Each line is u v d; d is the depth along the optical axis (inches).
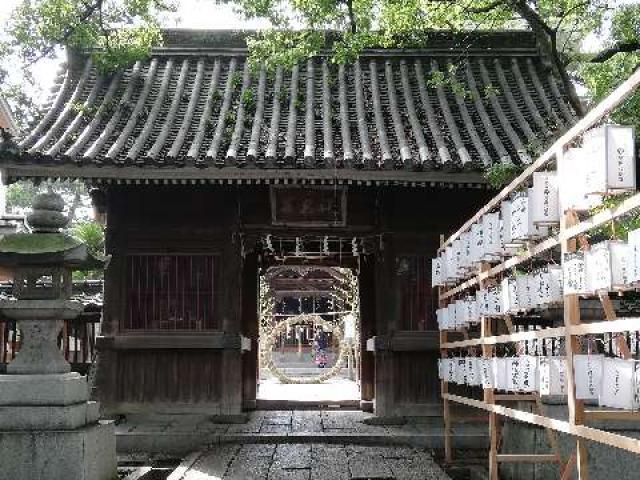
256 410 528.4
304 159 419.8
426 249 475.5
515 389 232.7
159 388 459.8
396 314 468.4
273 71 529.7
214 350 464.1
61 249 290.8
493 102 514.9
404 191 478.3
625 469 268.1
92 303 497.7
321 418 481.4
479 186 438.3
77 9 480.7
